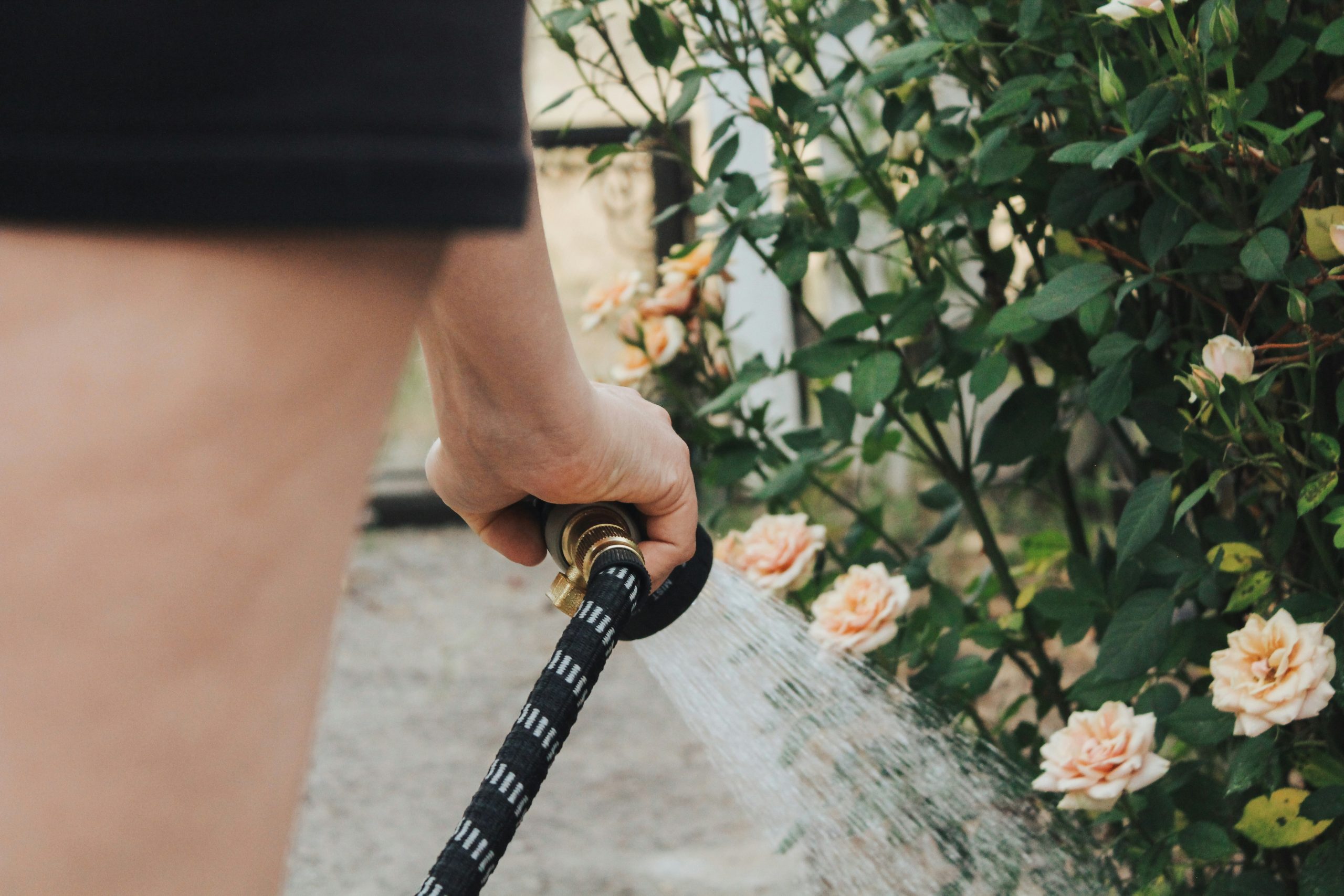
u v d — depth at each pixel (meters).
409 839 2.45
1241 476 1.43
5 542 0.35
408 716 3.01
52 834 0.36
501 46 0.39
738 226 1.52
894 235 2.10
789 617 1.25
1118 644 1.24
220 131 0.35
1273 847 1.19
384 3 0.36
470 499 0.95
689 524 0.94
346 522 0.42
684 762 2.67
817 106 1.47
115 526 0.36
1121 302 1.40
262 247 0.37
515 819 0.69
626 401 0.95
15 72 0.35
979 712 2.13
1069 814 1.38
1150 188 1.23
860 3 1.43
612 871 2.24
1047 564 1.72
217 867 0.39
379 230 0.37
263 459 0.38
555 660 0.75
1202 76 1.09
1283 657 1.07
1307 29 1.21
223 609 0.38
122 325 0.35
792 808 1.16
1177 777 1.35
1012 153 1.34
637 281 1.82
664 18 1.45
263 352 0.37
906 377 1.61
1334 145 1.29
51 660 0.35
